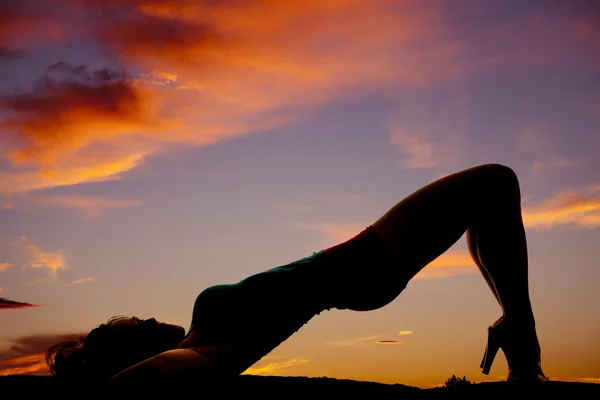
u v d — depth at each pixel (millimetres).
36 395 1764
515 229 2266
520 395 2053
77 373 2016
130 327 2088
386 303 2266
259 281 2107
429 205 2207
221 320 2035
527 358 2281
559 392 2062
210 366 1861
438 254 2277
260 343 2043
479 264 2381
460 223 2236
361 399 2203
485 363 2352
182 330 2154
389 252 2191
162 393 1709
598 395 2000
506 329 2318
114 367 2029
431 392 2289
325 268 2160
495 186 2219
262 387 2494
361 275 2172
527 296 2311
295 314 2123
